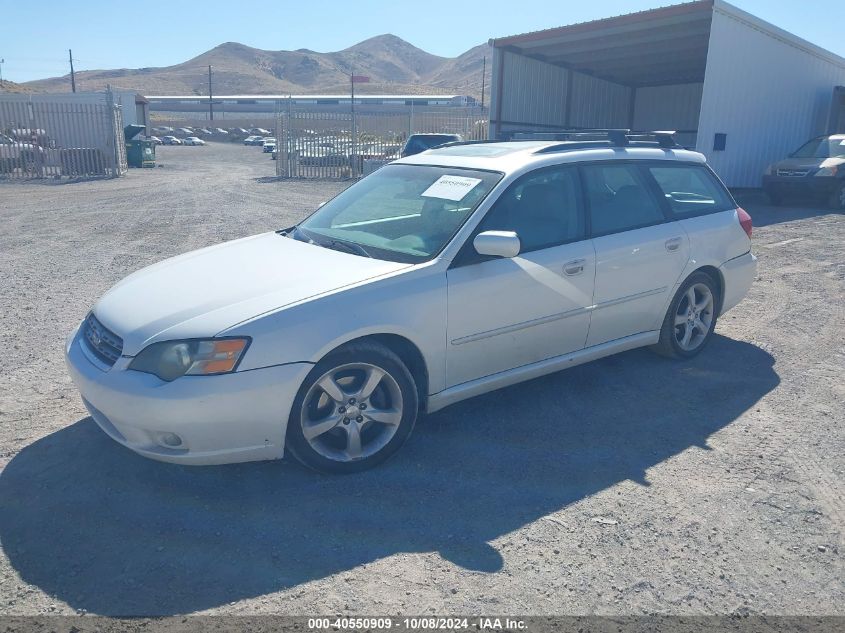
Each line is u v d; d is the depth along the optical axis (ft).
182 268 13.93
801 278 28.37
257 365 11.17
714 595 9.45
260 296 11.98
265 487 12.03
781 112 61.87
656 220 16.87
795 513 11.39
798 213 49.67
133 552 10.21
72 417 14.61
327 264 13.25
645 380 17.06
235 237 36.40
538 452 13.37
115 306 12.71
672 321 17.49
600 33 57.11
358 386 12.38
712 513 11.37
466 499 11.72
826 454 13.41
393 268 12.87
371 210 15.43
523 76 65.72
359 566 9.95
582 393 16.21
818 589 9.59
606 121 81.30
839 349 19.60
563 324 14.89
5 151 77.25
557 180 15.25
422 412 13.80
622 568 9.96
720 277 18.42
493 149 16.63
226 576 9.71
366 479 12.32
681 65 70.03
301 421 11.71
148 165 105.29
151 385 11.00
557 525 10.99
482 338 13.60
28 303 23.21
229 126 337.31
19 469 12.50
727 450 13.55
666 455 13.32
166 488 11.94
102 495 11.69
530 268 14.05
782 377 17.40
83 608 9.04
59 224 41.19
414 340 12.64
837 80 70.03
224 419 11.06
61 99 103.55
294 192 62.49
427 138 67.51
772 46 57.98
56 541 10.45
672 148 18.51
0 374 16.84
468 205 14.06
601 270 15.31
